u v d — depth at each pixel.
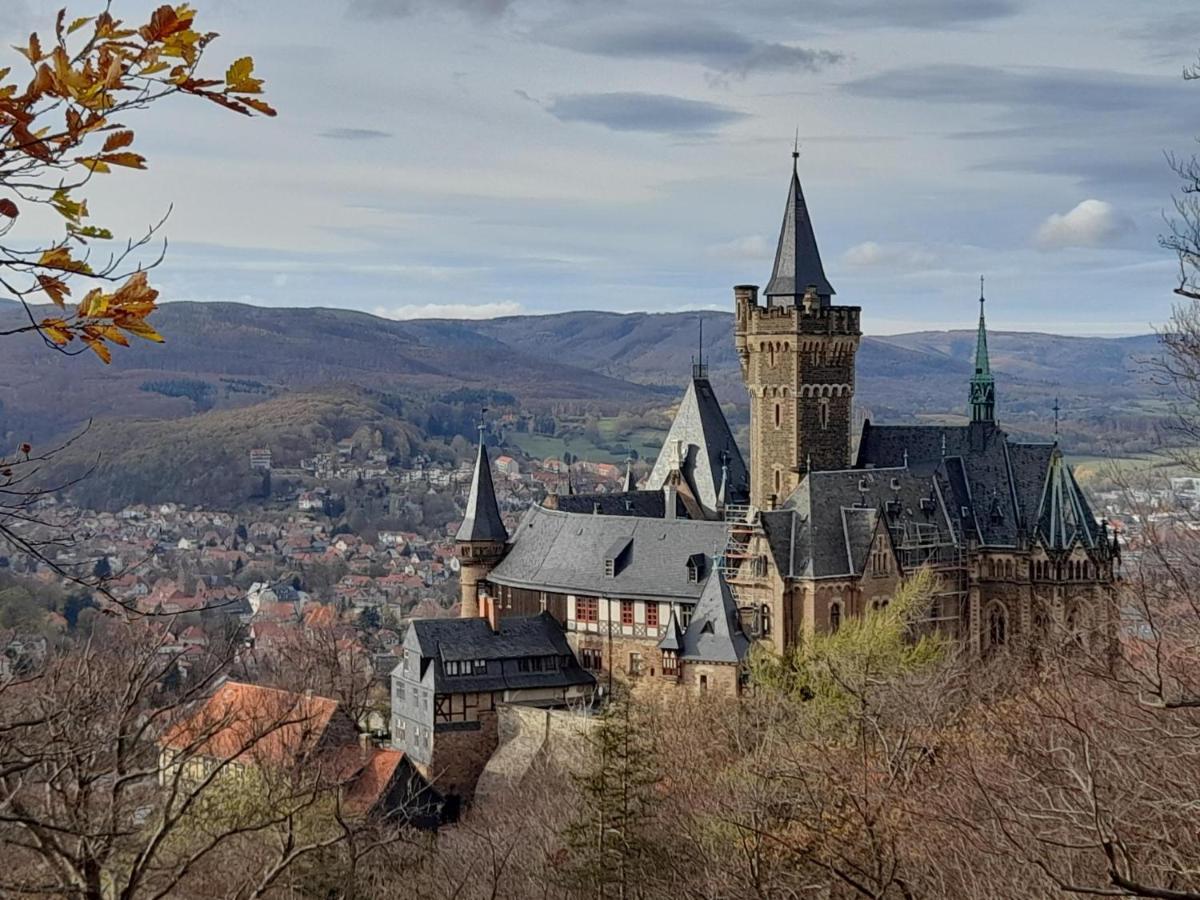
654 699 141.88
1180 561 50.09
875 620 130.75
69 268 15.28
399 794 114.88
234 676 131.25
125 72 14.47
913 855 50.84
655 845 70.50
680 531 156.62
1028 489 162.75
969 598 158.38
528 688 150.75
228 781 54.56
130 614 28.25
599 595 156.38
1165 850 40.28
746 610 147.00
